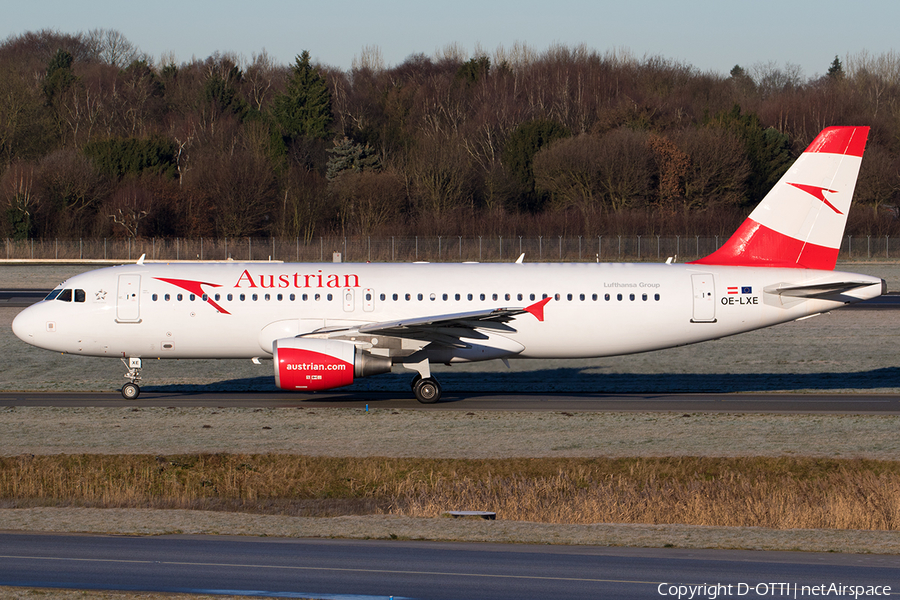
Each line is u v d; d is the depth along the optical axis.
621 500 90.12
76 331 133.25
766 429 115.00
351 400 136.88
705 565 64.56
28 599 56.00
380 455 102.50
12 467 98.88
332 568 62.84
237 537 71.69
